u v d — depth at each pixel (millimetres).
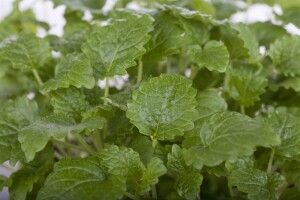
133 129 400
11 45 430
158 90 360
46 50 434
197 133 373
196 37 416
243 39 412
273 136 322
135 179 356
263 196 354
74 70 380
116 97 387
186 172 363
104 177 349
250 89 422
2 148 382
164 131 362
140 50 386
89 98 406
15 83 542
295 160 396
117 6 551
